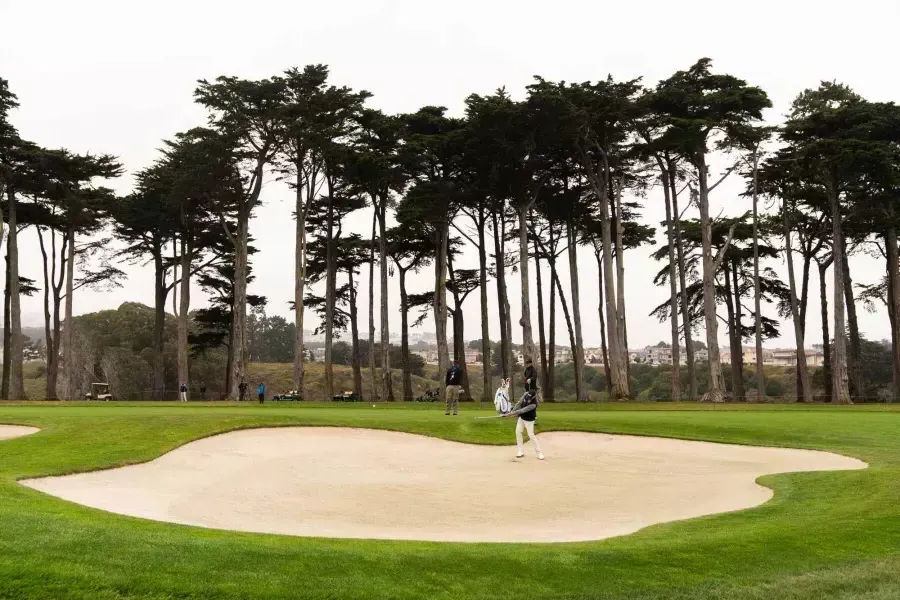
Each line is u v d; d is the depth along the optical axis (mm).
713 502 12180
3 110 49656
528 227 58562
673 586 6547
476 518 10648
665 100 46125
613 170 51719
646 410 36469
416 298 59594
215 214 56219
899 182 46594
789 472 15273
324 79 48438
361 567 6699
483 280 52938
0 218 50719
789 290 59438
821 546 8062
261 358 136250
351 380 97938
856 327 61438
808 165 50906
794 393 98250
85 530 7355
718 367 46469
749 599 6230
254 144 48688
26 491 10617
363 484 13883
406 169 48688
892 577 6867
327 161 49562
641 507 11695
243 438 19266
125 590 5641
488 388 52281
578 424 23875
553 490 13359
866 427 24500
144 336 87250
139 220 58500
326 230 56844
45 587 5512
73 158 51969
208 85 44938
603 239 48750
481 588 6297
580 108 45469
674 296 49281
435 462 17281
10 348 57469
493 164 46531
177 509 10867
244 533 8352
